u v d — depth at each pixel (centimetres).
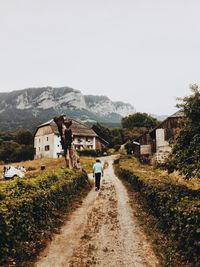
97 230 1182
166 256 853
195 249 732
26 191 1089
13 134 11944
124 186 2480
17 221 872
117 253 941
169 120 4741
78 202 1736
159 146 4759
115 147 10081
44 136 8862
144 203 1538
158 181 1515
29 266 823
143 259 888
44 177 1417
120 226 1238
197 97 1294
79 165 2725
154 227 1132
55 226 1196
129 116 13025
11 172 3319
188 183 1606
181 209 843
